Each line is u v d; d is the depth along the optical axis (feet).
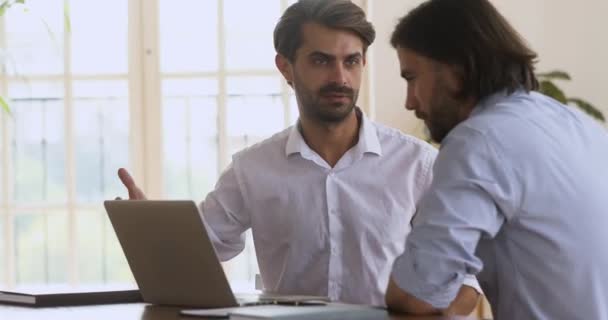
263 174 9.93
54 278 20.52
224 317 6.89
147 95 20.27
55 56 20.35
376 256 9.76
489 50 7.03
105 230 20.54
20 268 20.49
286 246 9.95
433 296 6.81
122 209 8.09
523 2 19.70
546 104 7.12
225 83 20.17
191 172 20.34
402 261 6.94
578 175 6.76
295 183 9.83
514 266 6.88
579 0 19.60
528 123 6.82
